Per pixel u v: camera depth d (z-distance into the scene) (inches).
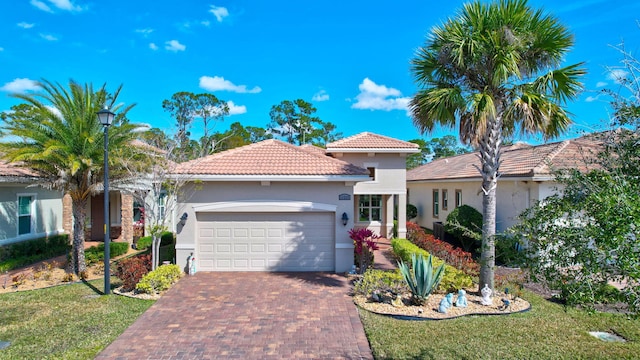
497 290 465.4
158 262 556.7
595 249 161.8
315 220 590.9
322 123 2987.2
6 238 637.3
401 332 344.2
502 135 463.5
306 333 348.8
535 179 577.9
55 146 504.7
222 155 627.2
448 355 297.9
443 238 901.8
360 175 565.3
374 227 926.4
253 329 357.7
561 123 410.3
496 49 392.5
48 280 543.2
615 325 359.9
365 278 465.4
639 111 196.7
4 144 539.2
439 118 430.6
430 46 436.1
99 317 387.2
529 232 195.0
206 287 498.0
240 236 586.9
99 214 925.8
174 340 332.8
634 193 161.9
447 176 975.0
